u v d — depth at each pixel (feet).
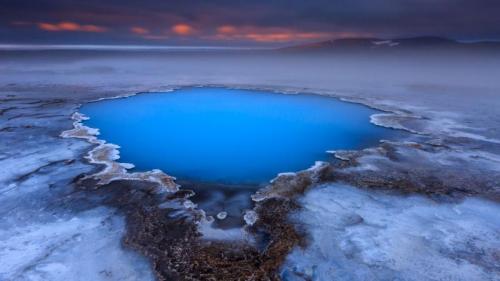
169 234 28.40
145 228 29.17
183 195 35.65
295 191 36.50
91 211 31.71
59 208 32.12
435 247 26.50
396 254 25.66
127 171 42.01
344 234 28.22
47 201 33.32
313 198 34.73
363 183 38.19
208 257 25.53
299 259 25.30
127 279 23.17
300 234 28.35
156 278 23.27
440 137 55.83
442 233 28.40
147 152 49.62
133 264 24.61
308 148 51.96
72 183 37.35
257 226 29.81
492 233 28.50
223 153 49.78
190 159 47.11
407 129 61.31
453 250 26.17
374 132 60.08
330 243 27.07
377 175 40.37
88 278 23.13
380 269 24.09
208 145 53.52
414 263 24.67
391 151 48.96
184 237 28.02
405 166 43.11
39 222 29.73
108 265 24.41
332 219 30.60
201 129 62.54
